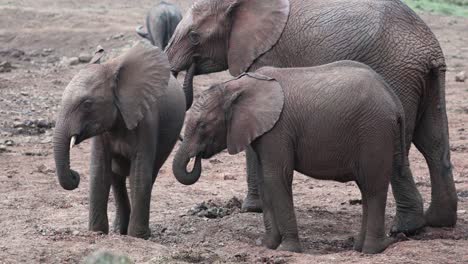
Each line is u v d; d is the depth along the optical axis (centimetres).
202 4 1511
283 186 1255
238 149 1258
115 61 1307
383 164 1242
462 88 2975
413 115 1384
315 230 1431
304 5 1440
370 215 1258
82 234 1278
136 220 1315
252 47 1456
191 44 1515
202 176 1897
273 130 1247
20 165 1958
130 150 1314
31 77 3306
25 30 4422
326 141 1238
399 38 1379
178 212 1554
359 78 1245
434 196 1423
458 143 2183
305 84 1251
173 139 1444
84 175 1864
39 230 1355
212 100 1273
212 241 1344
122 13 4859
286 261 1183
